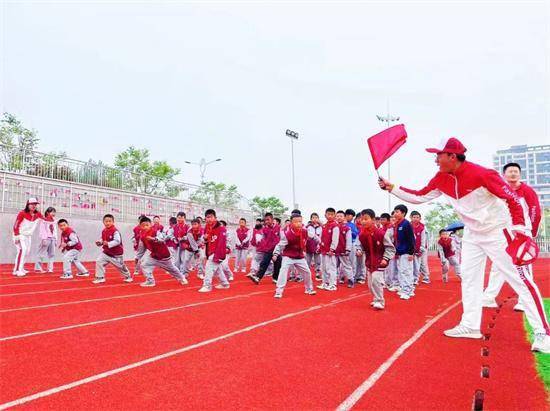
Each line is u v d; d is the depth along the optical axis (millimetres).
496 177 4758
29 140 25984
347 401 3133
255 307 7242
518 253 4496
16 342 4688
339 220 10914
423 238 11484
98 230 18906
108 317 6129
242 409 2973
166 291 9250
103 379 3547
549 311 6793
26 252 11758
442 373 3799
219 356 4234
